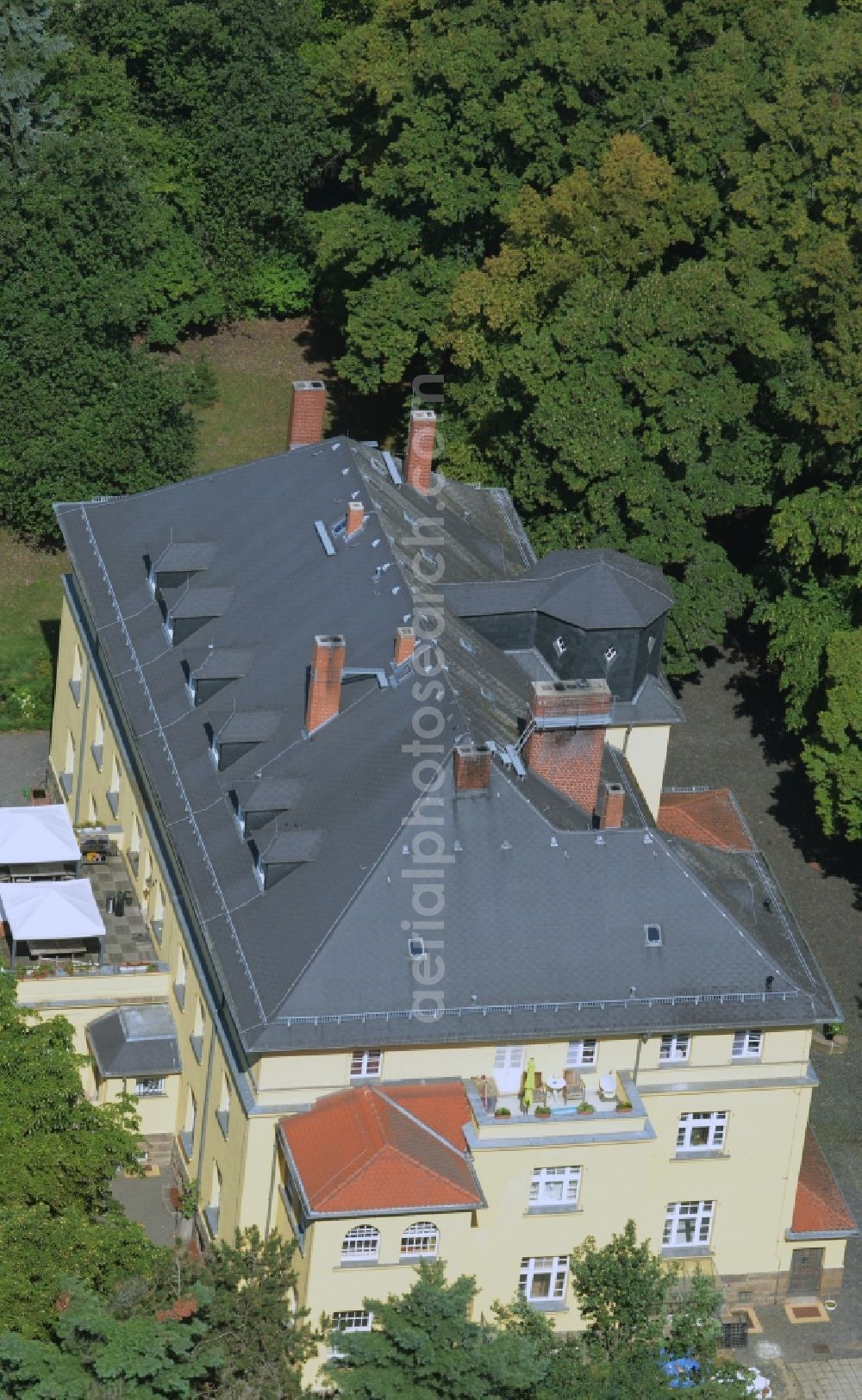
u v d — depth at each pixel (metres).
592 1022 158.38
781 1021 161.50
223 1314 136.25
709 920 163.50
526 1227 160.38
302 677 176.50
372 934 156.88
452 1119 157.62
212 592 188.00
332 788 165.75
